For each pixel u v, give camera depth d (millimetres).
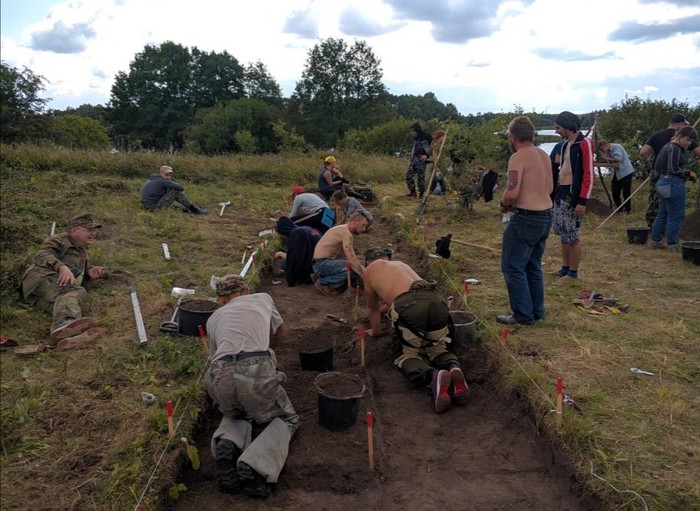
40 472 3344
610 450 3488
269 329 3961
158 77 72188
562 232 6684
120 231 8992
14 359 4664
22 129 29891
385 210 12008
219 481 3381
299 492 3434
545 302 6125
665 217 8172
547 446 3781
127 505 3080
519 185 5137
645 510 2990
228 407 3619
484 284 6836
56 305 5262
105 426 3809
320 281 7156
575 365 4617
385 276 4957
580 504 3312
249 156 18672
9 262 6406
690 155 13070
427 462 3777
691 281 6730
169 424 3615
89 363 4668
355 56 58406
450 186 11383
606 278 6934
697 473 3271
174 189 11016
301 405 4367
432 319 4551
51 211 9820
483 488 3498
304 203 8859
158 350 4906
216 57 74375
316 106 59344
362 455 3746
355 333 5691
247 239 9383
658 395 4105
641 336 5160
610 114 17156
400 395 4629
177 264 7555
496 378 4676
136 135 70000
